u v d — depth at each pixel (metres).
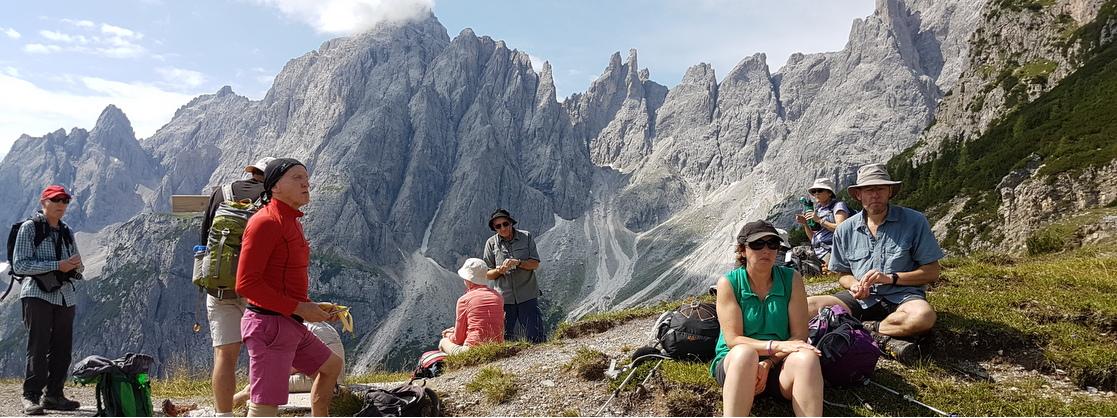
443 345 13.56
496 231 15.36
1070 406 7.72
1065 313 9.95
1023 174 71.69
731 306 7.73
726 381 7.12
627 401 8.65
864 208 9.90
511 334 14.91
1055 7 126.44
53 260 9.70
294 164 7.04
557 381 9.65
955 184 91.00
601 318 13.88
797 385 6.97
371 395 9.25
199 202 10.35
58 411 9.91
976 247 65.81
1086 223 33.03
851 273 10.18
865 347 8.06
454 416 9.19
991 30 139.50
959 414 7.66
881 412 7.85
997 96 120.06
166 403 9.59
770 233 7.53
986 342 9.25
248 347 7.06
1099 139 60.53
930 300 10.90
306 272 7.34
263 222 6.78
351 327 7.92
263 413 6.92
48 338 9.73
